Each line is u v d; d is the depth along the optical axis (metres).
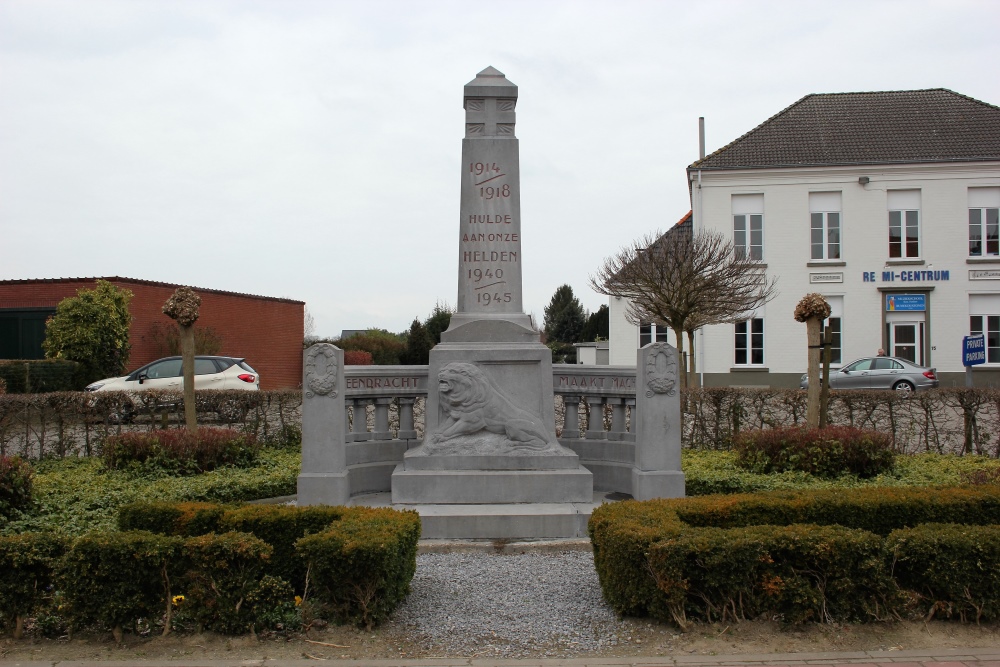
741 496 7.02
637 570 5.63
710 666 4.87
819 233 31.91
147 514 6.47
